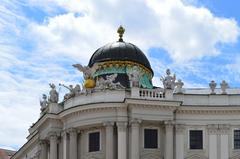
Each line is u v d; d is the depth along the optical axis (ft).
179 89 275.80
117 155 263.29
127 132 264.11
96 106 265.13
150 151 266.36
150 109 265.34
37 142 311.68
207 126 268.82
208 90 296.71
